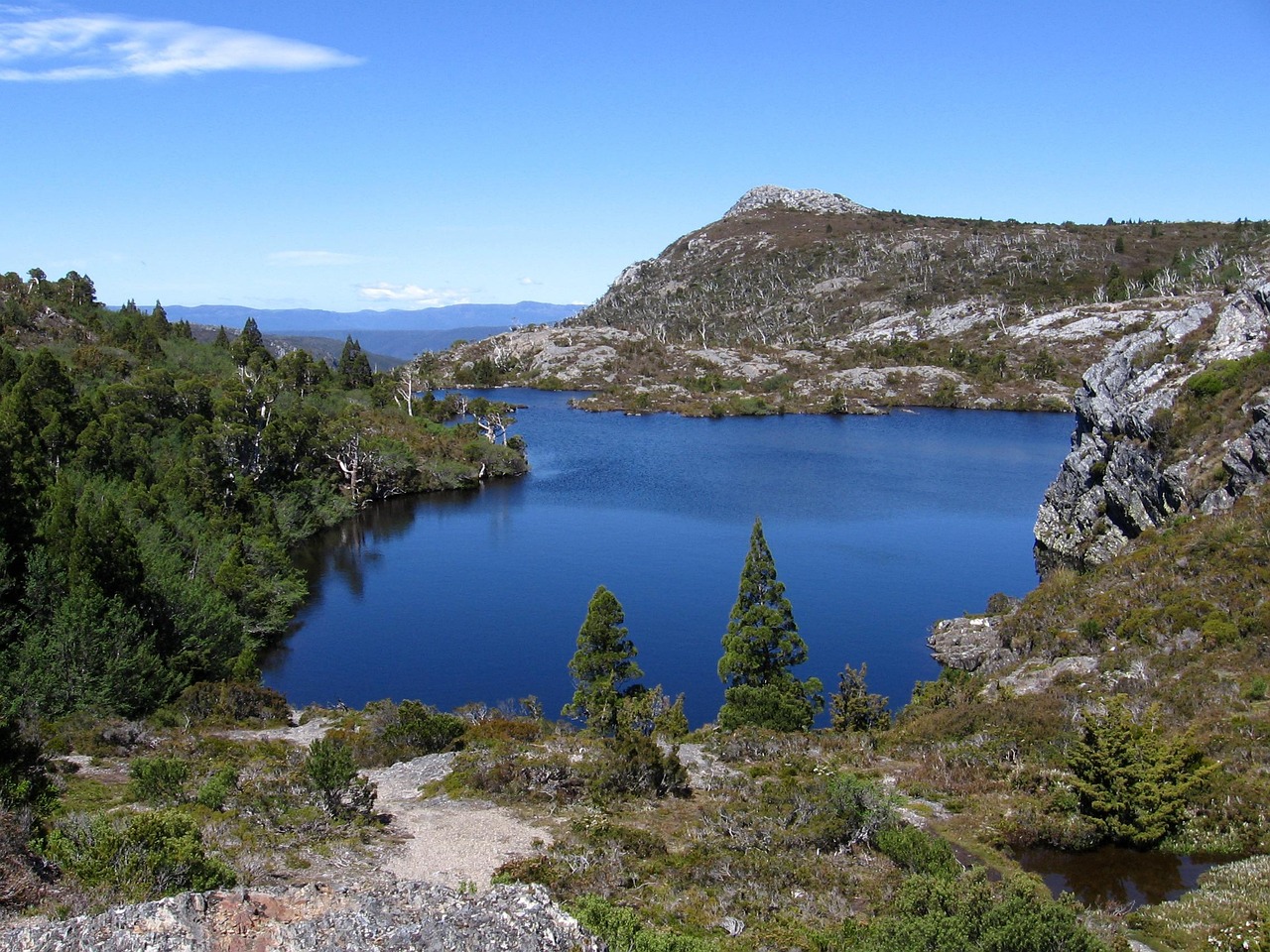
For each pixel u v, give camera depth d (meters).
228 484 73.50
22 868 14.29
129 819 17.66
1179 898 18.36
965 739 28.84
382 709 37.06
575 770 26.02
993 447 127.25
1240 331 57.00
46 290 125.00
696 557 70.62
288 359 121.62
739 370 197.75
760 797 24.14
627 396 183.88
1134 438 57.44
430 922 10.41
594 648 39.41
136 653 36.22
